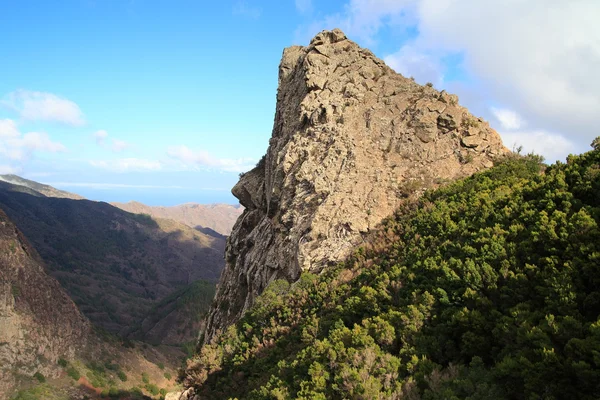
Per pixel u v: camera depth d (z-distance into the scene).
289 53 44.59
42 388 70.56
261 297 26.67
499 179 24.05
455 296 14.56
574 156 19.44
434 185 27.16
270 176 37.41
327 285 22.73
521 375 10.09
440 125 30.69
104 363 88.88
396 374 12.43
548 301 12.05
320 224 26.92
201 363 25.97
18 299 80.94
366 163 29.31
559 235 14.22
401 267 19.25
